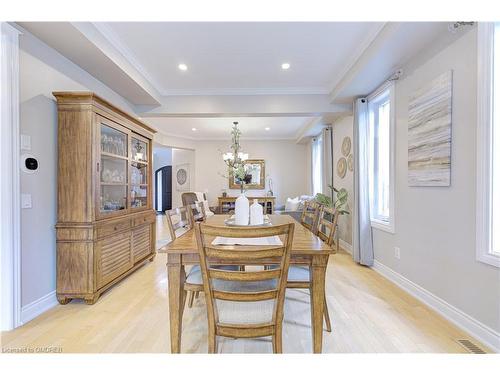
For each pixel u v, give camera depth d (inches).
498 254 67.5
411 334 74.6
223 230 48.8
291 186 309.0
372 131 142.5
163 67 128.6
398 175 113.3
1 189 76.5
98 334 74.9
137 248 130.0
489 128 69.2
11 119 77.6
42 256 89.5
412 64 102.5
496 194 69.6
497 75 68.9
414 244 102.0
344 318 83.8
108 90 130.7
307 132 246.7
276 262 59.2
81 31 85.8
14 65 78.2
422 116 95.7
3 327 76.4
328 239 75.1
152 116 164.2
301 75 138.2
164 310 89.8
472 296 74.6
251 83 148.6
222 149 309.3
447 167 83.1
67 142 94.7
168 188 433.4
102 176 105.5
